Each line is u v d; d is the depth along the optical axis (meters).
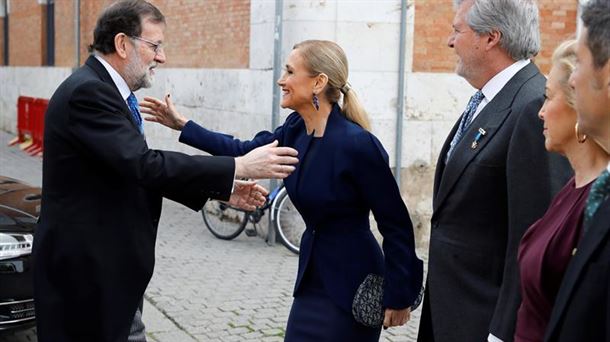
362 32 7.99
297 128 3.59
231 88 9.53
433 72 8.22
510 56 3.02
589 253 1.85
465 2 3.09
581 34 1.94
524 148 2.72
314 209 3.35
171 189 3.09
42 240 3.15
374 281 3.39
